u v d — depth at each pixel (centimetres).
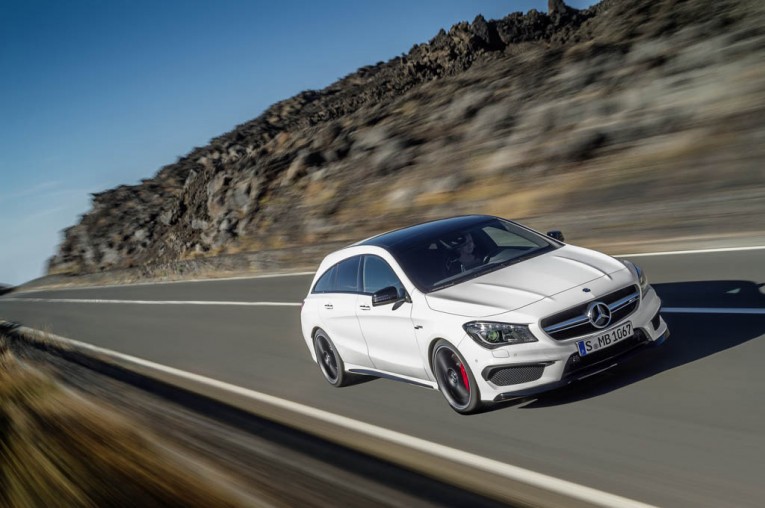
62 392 958
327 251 2228
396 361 668
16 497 518
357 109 4228
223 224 3488
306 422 712
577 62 2689
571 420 540
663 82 2058
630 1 3434
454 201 2105
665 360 611
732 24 2328
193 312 1855
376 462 527
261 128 7388
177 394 938
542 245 663
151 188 6906
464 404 596
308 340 837
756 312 682
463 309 579
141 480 528
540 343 537
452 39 4356
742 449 433
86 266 5859
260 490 493
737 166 1405
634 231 1288
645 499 403
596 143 1955
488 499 434
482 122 2588
